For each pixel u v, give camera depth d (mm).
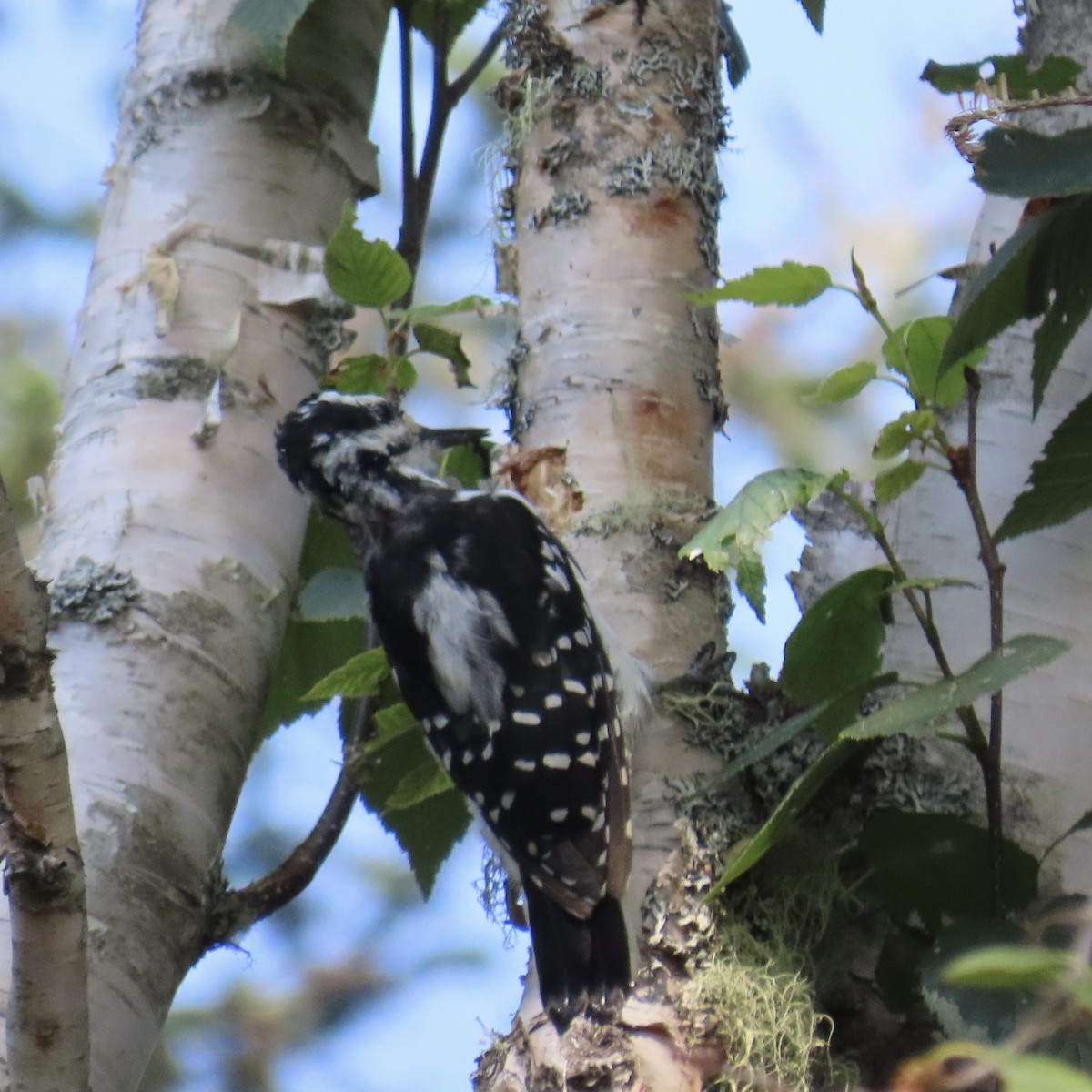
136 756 6809
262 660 7500
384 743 8125
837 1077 6453
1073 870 6688
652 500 7617
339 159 8625
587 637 7348
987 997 5426
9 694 4738
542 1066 6285
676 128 8156
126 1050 6254
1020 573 7098
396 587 8062
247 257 8172
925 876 6438
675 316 7895
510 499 8047
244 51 8516
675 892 6512
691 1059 6094
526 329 8047
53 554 7371
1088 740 6859
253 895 7164
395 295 7641
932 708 5566
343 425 8305
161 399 7742
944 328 6273
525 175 8258
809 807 6824
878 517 7648
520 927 8289
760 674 7348
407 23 9164
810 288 6363
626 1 8289
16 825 4875
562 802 7156
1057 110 7359
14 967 5004
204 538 7457
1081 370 7309
